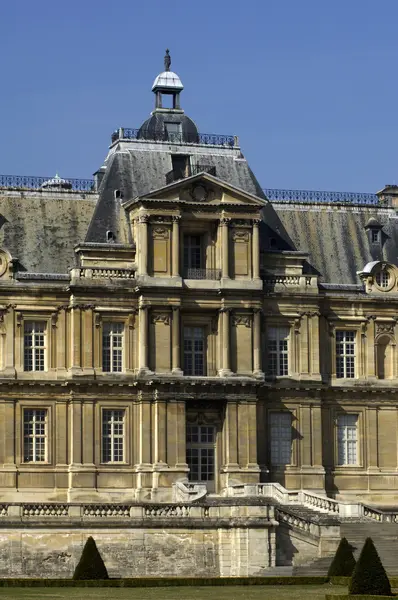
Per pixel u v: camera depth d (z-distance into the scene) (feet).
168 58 449.06
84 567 323.78
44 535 337.72
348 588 298.35
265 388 420.36
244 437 412.77
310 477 422.41
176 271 411.34
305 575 337.31
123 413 409.90
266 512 347.15
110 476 407.23
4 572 334.44
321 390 426.92
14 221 420.36
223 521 346.13
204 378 409.28
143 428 407.64
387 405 433.48
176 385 407.85
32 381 404.98
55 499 403.95
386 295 435.53
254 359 415.85
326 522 352.49
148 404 408.46
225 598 286.66
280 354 425.69
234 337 415.23
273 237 433.07
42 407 406.41
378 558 293.23
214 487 414.62
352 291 433.89
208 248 417.90
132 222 418.31
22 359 406.62
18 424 404.36
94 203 430.20
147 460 407.03
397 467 432.25
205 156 439.63
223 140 443.32
